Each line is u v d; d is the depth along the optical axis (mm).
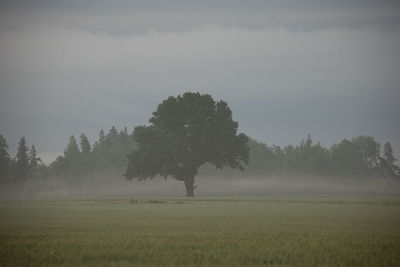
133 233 111562
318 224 140250
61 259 79375
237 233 112250
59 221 150250
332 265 76688
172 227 128625
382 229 125938
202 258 80312
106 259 80000
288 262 78688
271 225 135750
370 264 77688
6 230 119750
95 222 146000
